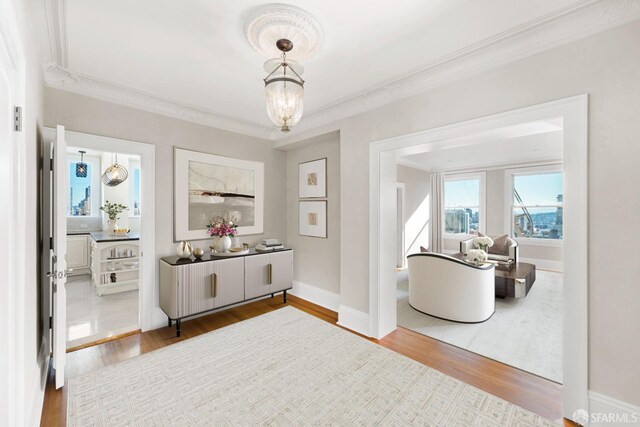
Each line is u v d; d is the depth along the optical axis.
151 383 2.04
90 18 1.71
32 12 1.63
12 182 1.18
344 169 3.17
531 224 6.25
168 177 3.15
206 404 1.82
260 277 3.58
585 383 1.68
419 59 2.18
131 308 3.57
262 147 4.11
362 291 2.99
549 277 5.24
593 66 1.66
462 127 2.22
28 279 1.54
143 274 2.96
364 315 2.96
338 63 2.23
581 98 1.69
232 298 3.28
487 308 3.27
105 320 3.20
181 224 3.25
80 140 2.55
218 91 2.78
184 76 2.46
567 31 1.73
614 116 1.60
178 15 1.69
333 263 3.75
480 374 2.20
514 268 4.43
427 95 2.44
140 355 2.44
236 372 2.19
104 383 2.04
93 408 1.78
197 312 2.97
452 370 2.26
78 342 2.69
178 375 2.14
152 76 2.46
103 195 5.50
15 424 1.26
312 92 2.79
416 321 3.27
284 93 1.74
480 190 6.82
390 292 2.98
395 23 1.76
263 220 4.13
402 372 2.20
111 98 2.72
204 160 3.45
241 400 1.87
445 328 3.07
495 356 2.47
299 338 2.79
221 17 1.70
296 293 4.27
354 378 2.12
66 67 2.31
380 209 2.84
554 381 2.12
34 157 1.79
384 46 2.00
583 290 1.69
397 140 2.66
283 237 4.41
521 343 2.71
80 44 1.99
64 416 1.73
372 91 2.74
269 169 4.21
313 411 1.77
